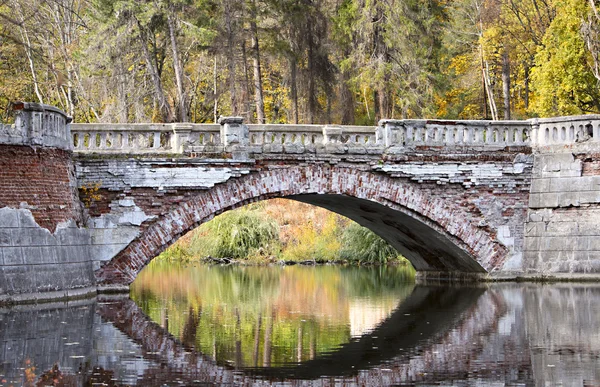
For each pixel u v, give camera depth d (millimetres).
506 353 15023
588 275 25625
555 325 17984
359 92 44000
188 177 23031
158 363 13930
